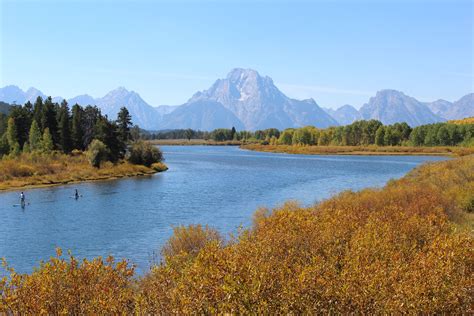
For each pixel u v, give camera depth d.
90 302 7.06
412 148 161.62
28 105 117.94
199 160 120.75
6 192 50.19
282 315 6.25
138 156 87.56
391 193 22.64
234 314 6.04
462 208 22.86
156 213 35.47
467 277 7.86
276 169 85.56
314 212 17.86
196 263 7.55
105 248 24.00
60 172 67.81
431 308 6.59
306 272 6.96
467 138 165.25
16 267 20.62
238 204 39.72
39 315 6.56
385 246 9.69
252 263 7.58
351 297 6.57
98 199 44.28
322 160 118.25
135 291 9.12
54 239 26.50
